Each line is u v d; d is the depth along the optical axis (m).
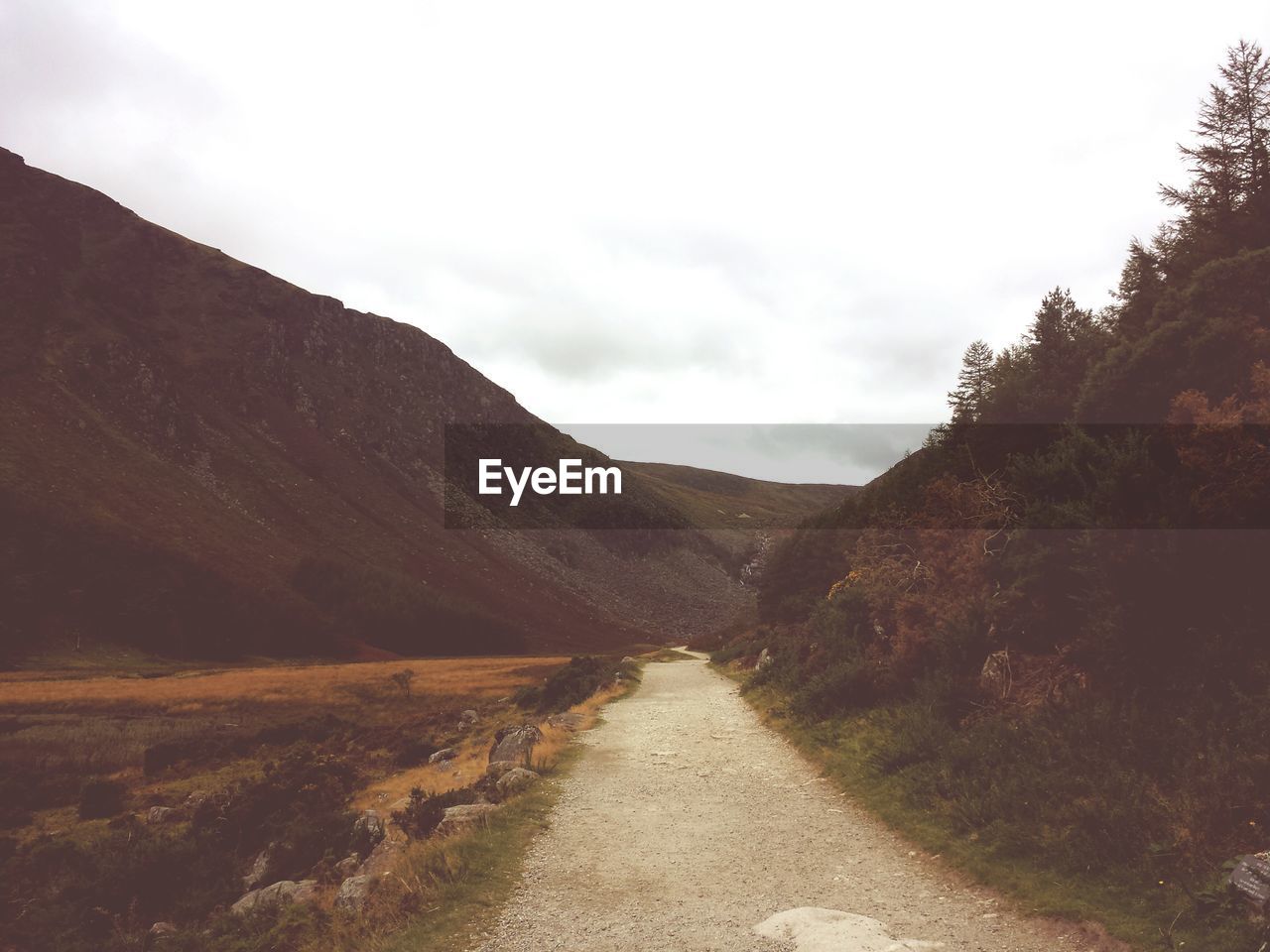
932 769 10.58
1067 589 12.14
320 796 22.67
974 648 13.52
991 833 8.21
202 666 96.44
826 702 16.09
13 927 15.93
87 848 21.91
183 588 115.50
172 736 44.56
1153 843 6.89
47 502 119.62
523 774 13.12
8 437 133.62
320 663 109.31
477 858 8.70
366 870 10.45
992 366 38.72
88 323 182.88
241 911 12.58
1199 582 9.36
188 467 168.88
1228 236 22.53
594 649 166.88
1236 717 8.13
